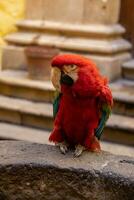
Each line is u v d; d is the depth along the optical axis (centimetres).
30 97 623
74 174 254
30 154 271
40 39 680
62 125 275
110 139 548
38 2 691
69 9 667
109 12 656
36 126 586
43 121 580
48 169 257
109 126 541
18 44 707
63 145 280
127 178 248
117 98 570
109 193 252
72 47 654
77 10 661
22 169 259
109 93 261
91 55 648
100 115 270
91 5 652
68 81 247
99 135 277
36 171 259
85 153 276
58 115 273
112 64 645
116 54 671
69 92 254
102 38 646
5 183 262
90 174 253
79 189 256
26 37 694
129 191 248
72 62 245
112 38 664
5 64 717
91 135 270
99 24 650
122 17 786
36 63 626
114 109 578
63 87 252
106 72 638
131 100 565
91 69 251
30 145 287
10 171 259
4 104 600
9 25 773
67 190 258
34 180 261
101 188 253
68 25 664
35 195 263
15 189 263
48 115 572
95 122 268
